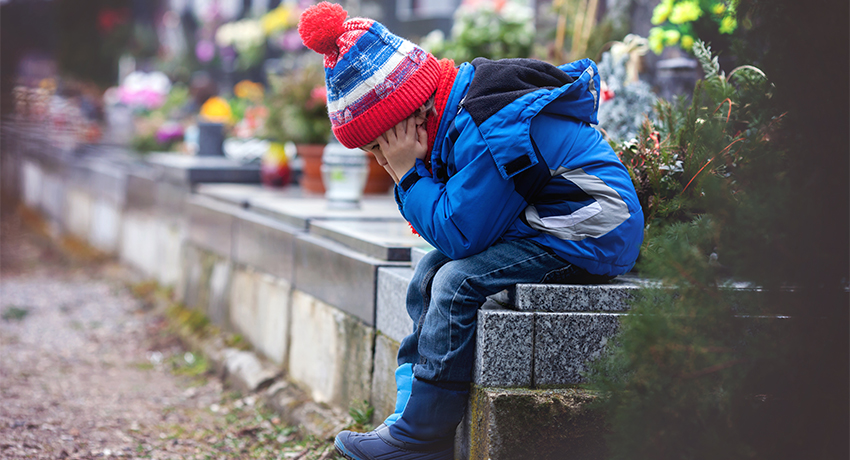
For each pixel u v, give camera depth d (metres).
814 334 2.01
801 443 2.01
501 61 2.30
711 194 2.07
